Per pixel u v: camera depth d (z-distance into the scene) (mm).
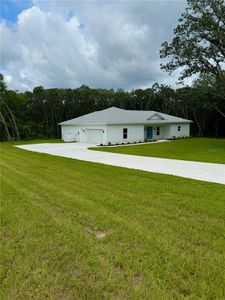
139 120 28469
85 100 45438
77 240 3867
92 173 9367
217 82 21547
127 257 3332
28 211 5199
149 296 2598
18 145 25391
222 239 3836
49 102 43875
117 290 2701
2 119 34438
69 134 31469
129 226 4359
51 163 12242
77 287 2758
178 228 4258
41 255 3430
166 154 15977
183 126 34156
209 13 17734
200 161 12656
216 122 38625
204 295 2594
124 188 7012
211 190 6742
